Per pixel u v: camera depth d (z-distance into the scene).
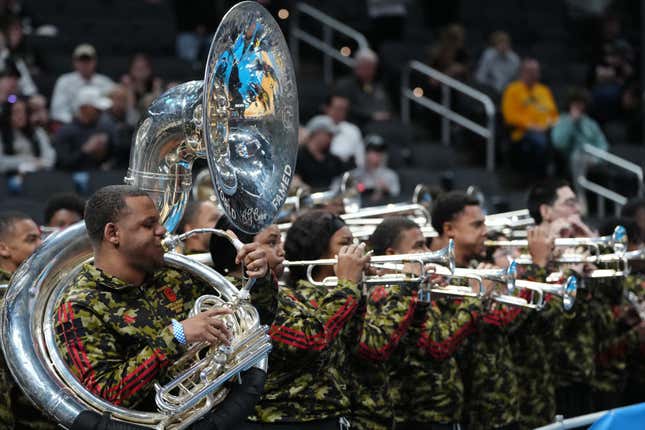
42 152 15.62
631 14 25.09
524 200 16.22
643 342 10.55
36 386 5.75
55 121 16.61
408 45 21.16
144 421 5.77
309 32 22.58
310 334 6.88
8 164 15.25
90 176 15.01
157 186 6.34
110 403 5.76
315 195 10.68
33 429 7.12
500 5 23.81
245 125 6.30
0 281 7.89
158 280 6.33
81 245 6.25
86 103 15.61
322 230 7.76
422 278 7.52
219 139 6.02
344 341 7.44
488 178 17.75
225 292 6.27
